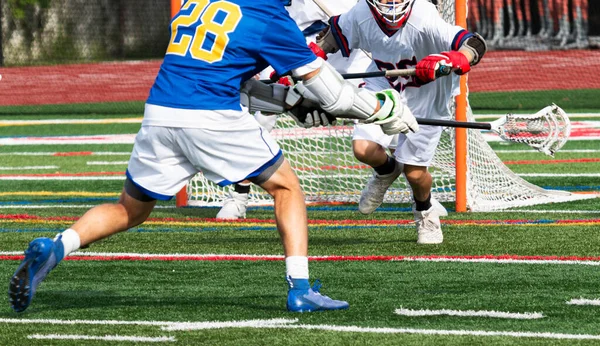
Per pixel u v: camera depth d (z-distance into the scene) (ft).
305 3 64.64
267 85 36.63
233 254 49.11
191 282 42.24
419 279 42.29
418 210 51.57
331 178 73.77
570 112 128.67
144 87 184.85
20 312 36.60
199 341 32.12
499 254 48.14
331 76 35.24
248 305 37.55
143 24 291.58
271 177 34.88
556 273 43.27
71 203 69.97
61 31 272.72
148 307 37.35
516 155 93.71
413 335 32.60
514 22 254.06
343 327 33.65
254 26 34.32
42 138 114.11
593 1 246.68
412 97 48.91
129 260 47.52
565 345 31.27
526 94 152.76
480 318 35.04
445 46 45.65
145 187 34.81
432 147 49.34
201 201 69.36
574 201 66.95
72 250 34.58
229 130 34.04
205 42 34.30
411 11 46.57
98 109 148.87
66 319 35.47
